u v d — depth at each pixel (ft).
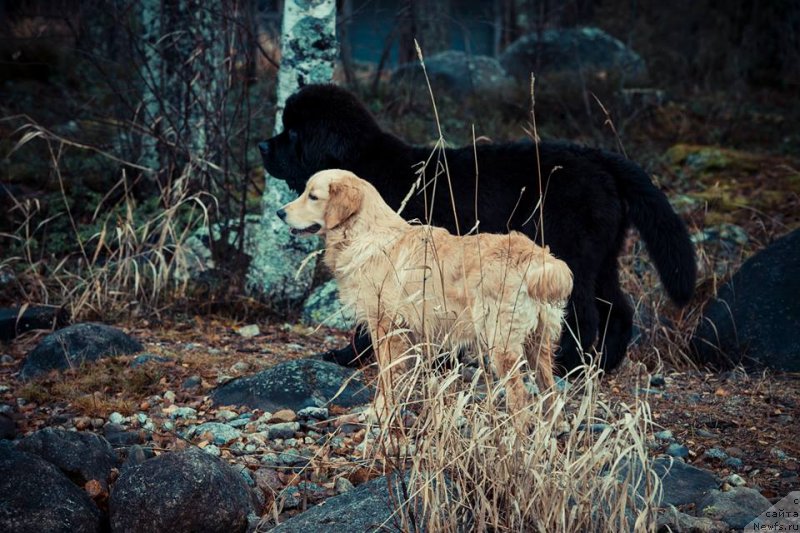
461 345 14.25
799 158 38.09
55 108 33.12
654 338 19.35
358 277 14.44
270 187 21.49
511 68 50.06
